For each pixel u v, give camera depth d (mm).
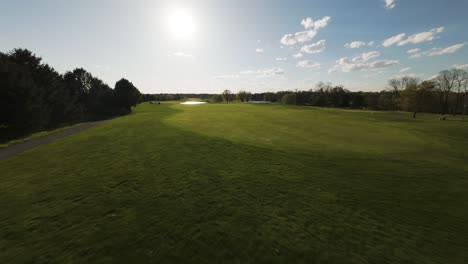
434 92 61062
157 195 8094
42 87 36906
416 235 6250
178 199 7820
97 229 6051
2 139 21547
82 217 6637
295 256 5203
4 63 29703
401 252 5504
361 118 43906
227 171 10711
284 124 31000
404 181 10258
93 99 64188
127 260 4941
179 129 23219
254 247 5465
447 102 77812
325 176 10508
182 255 5137
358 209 7539
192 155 13344
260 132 23156
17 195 8039
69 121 43906
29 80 31328
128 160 12234
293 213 7102
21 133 27562
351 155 14578
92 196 7973
